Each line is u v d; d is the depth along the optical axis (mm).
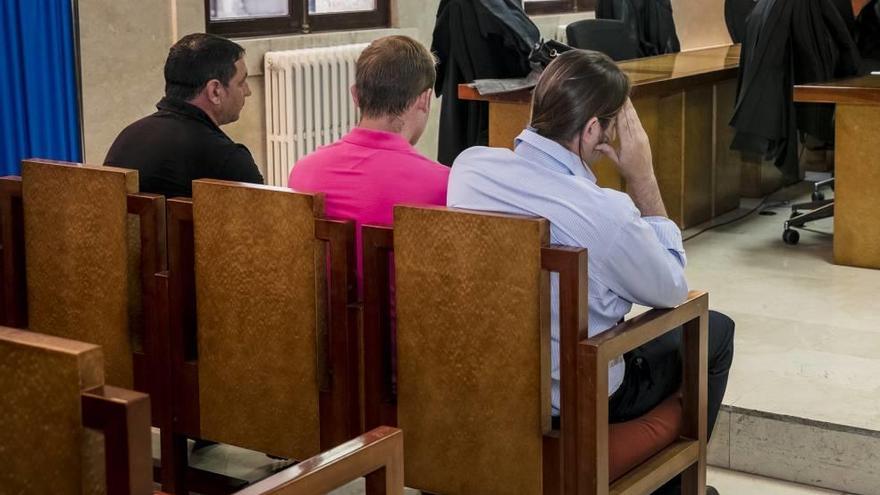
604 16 7809
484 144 6562
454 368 2773
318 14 7980
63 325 3396
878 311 5094
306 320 3016
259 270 3051
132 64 6500
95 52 6266
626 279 2811
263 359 3111
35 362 1658
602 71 2848
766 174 7734
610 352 2631
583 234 2762
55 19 6047
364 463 1930
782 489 3809
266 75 7375
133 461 1612
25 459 1710
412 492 3512
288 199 2953
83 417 1635
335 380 3029
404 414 2883
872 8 7023
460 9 6457
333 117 7680
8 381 1690
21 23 5891
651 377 3076
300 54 7383
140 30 6516
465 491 2840
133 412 1604
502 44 6516
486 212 2654
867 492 3748
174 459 3369
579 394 2631
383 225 2871
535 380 2670
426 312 2773
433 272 2734
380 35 8352
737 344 4609
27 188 3361
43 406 1670
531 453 2719
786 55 6203
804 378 4203
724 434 3947
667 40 8078
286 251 2996
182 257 3213
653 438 3043
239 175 3846
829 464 3787
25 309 3539
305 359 3045
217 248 3098
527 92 5828
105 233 3254
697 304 3004
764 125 6215
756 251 6273
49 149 6105
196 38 3873
